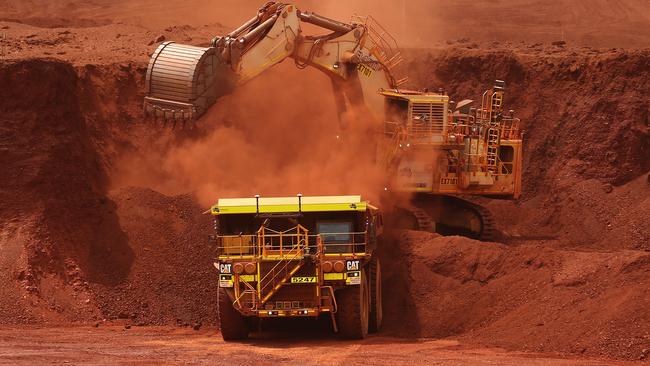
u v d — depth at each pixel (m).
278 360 71.25
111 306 93.88
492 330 86.25
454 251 96.81
